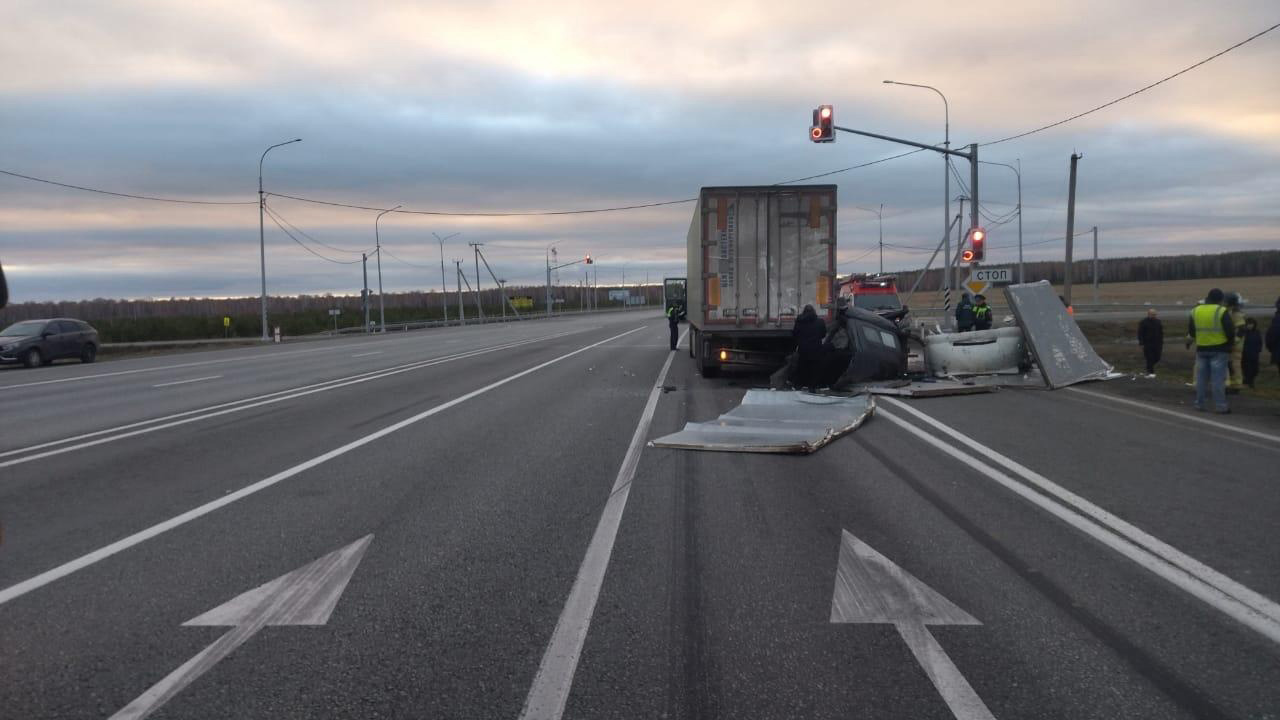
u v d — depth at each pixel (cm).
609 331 5700
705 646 461
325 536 680
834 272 1853
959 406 1457
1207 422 1234
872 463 966
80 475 937
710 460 992
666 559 615
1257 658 438
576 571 589
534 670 433
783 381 1798
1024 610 509
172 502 802
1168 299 8662
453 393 1755
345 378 2178
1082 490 818
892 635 474
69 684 421
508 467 955
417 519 730
